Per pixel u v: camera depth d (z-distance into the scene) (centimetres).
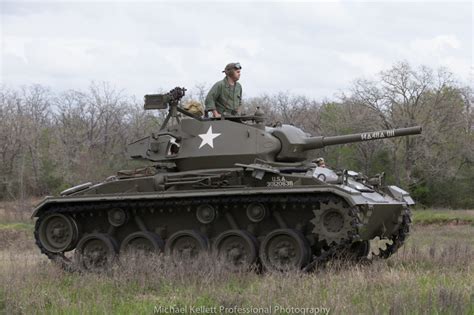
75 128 5041
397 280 1283
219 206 1581
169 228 1659
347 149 4475
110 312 1102
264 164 1568
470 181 4653
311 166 1634
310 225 1542
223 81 1725
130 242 1650
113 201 1633
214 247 1584
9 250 2183
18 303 1139
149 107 1661
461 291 1159
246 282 1378
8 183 4609
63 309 1112
